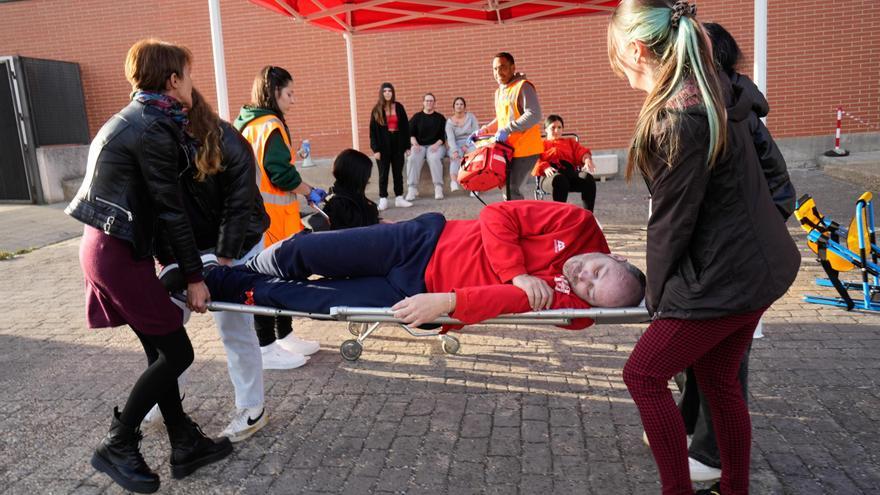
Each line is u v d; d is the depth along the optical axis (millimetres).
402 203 10750
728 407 2381
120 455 2811
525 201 2900
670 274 2109
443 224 2924
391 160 10742
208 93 13469
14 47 13586
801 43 12320
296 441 3275
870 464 2889
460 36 12820
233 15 13156
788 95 12523
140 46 2646
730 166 2002
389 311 2576
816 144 12562
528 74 12836
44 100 12516
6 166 12297
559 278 2688
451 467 3000
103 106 13664
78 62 13500
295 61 13227
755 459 2953
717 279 2031
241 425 3271
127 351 4727
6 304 6043
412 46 12953
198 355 4551
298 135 13500
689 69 1989
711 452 2756
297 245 2871
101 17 13383
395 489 2844
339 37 13055
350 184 3898
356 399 3730
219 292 2945
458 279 2744
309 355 4406
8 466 3137
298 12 6734
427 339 4672
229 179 2963
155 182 2580
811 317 4785
